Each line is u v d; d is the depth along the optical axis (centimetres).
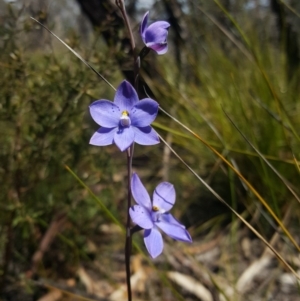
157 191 19
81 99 35
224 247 41
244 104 46
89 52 34
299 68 51
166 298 37
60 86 33
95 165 37
